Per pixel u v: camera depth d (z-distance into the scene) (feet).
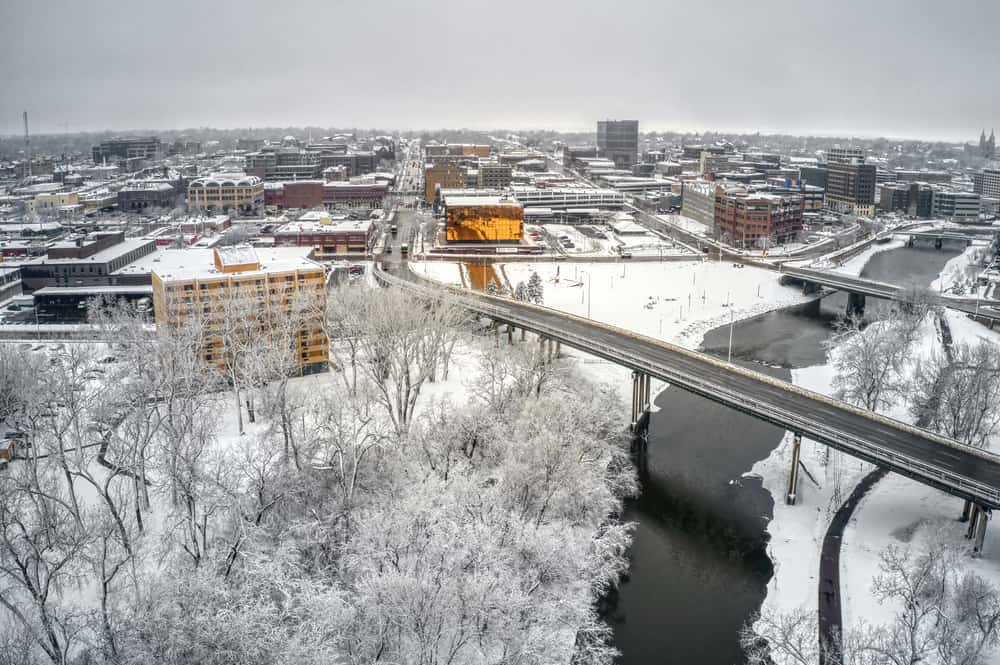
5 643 262.06
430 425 479.82
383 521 338.54
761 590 381.81
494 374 560.61
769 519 444.14
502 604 296.10
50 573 286.25
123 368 517.55
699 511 455.22
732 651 338.75
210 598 277.44
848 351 613.93
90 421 474.49
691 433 561.84
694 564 403.95
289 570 314.55
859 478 480.64
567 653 326.03
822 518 437.17
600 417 542.98
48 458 409.90
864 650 300.40
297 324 592.60
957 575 357.82
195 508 377.09
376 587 291.38
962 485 381.81
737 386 524.11
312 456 410.31
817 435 435.53
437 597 294.05
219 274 609.01
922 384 543.39
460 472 425.28
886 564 381.60
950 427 495.41
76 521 330.34
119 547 344.90
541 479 415.23
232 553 320.09
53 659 268.82
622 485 476.95
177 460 386.11
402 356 590.14
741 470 504.43
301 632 268.41
